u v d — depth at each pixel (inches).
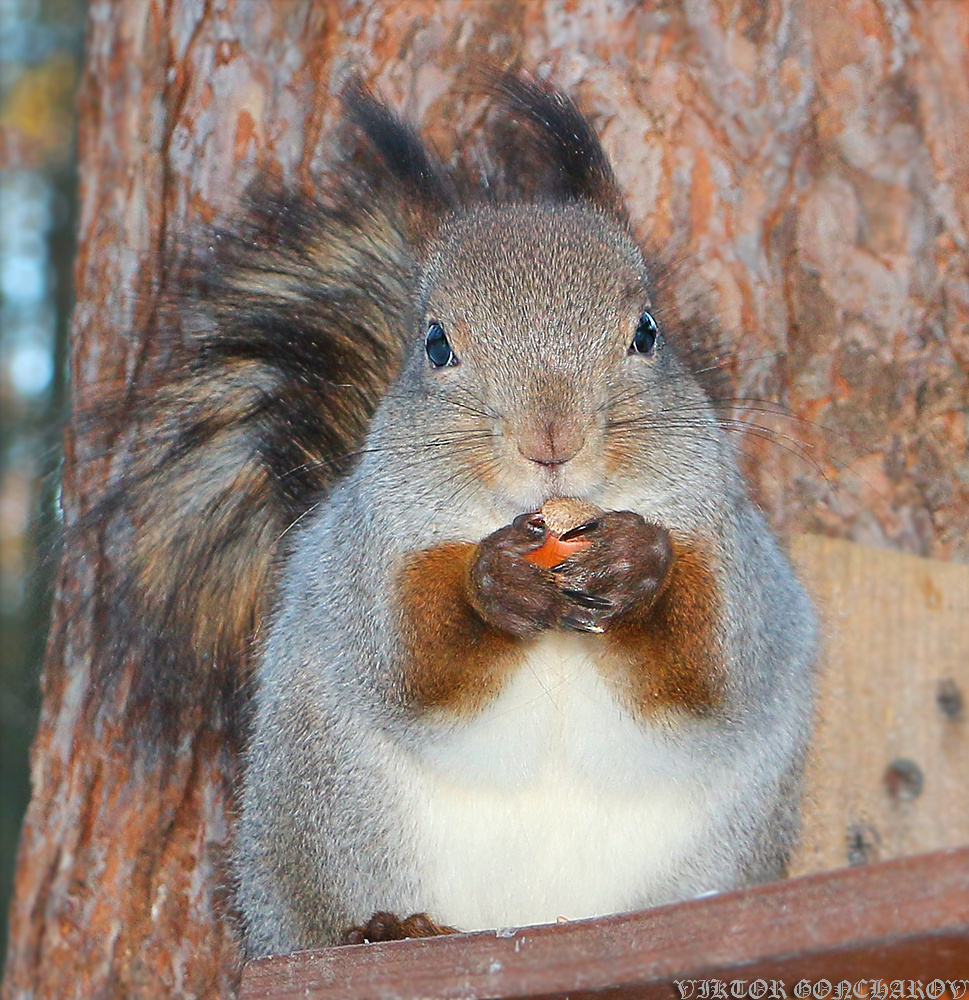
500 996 282.7
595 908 363.6
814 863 446.6
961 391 474.6
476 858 362.6
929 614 461.1
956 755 453.7
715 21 478.3
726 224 476.7
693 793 363.6
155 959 452.4
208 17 484.7
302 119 477.7
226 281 440.8
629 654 345.1
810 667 413.1
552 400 346.3
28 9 1056.8
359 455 403.2
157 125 487.8
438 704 349.4
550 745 357.1
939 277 476.7
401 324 433.4
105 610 435.5
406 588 353.7
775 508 471.5
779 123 478.3
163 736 432.1
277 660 394.6
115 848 458.0
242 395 437.1
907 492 476.1
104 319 485.4
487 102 468.8
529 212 399.5
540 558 342.0
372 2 479.5
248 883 396.8
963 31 476.4
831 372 477.4
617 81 478.6
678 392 373.1
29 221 1066.1
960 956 243.9
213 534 432.8
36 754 473.4
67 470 470.9
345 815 370.6
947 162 476.1
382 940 354.6
